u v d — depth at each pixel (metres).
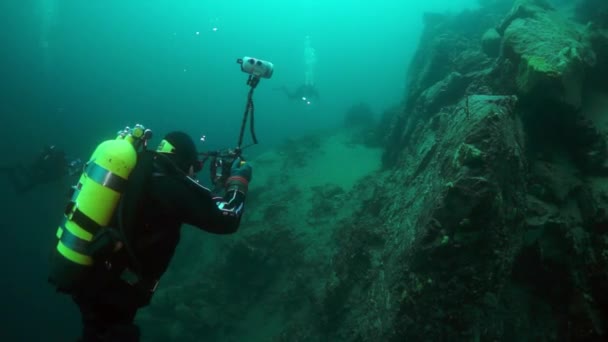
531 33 5.70
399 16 86.38
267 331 9.82
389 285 4.88
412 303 4.19
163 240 1.48
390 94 39.06
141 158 1.48
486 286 3.85
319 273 9.88
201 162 1.86
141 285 1.46
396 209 6.63
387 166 12.16
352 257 6.93
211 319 10.73
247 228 12.55
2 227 22.25
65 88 50.78
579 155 5.12
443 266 3.94
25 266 20.67
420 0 81.56
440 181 4.48
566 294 4.41
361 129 17.17
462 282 3.88
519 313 4.58
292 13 99.88
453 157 4.20
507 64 5.86
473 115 4.37
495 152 3.85
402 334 4.25
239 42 77.31
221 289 11.35
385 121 15.30
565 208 4.80
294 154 16.00
